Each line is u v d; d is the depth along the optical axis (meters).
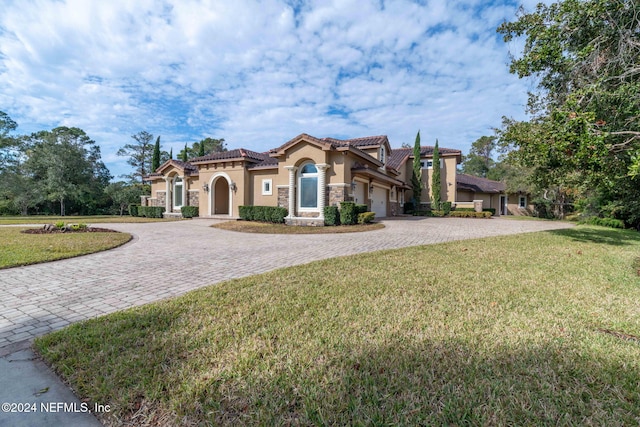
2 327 3.93
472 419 2.21
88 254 9.01
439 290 5.25
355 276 6.18
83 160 42.56
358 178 20.48
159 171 27.38
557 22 9.36
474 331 3.61
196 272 6.91
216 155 24.83
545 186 12.58
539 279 6.02
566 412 2.24
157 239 12.52
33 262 7.62
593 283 5.79
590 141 7.64
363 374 2.74
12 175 36.12
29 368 2.93
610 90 8.50
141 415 2.28
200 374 2.74
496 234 13.70
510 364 2.91
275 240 12.21
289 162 19.19
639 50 8.17
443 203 29.27
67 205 42.50
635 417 2.20
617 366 2.88
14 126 37.47
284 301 4.70
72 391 2.59
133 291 5.49
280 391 2.52
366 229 15.49
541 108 11.40
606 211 19.30
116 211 44.50
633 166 6.93
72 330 3.66
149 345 3.29
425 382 2.63
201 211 24.33
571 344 3.30
